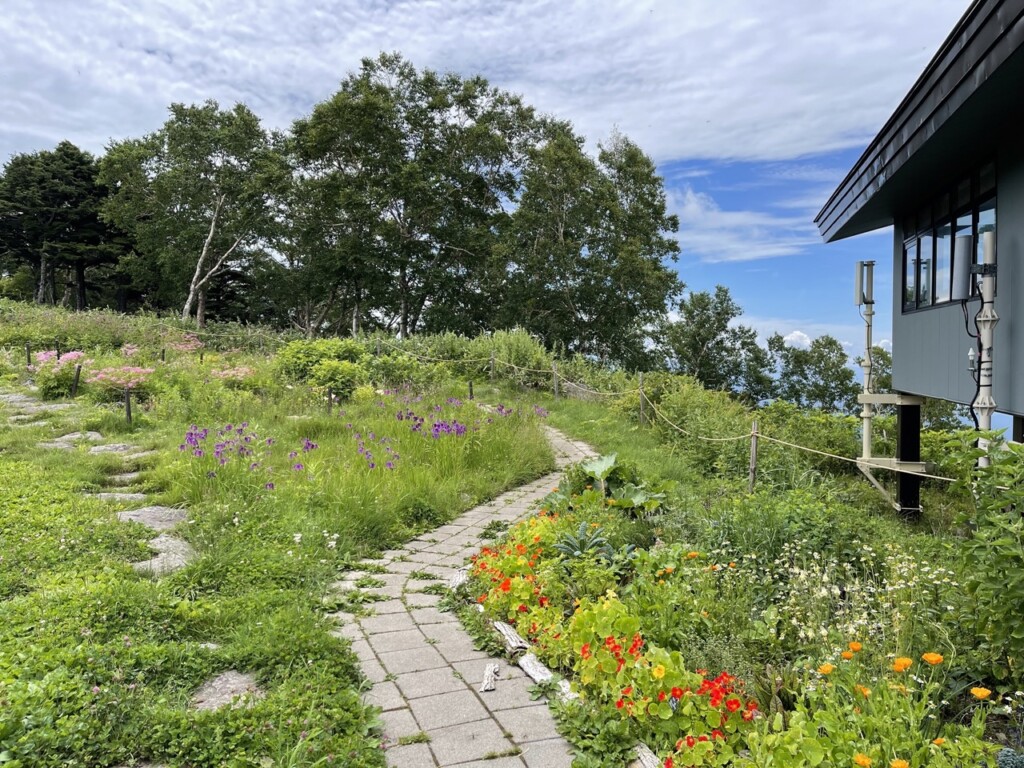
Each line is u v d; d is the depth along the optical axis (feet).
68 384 42.39
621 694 9.95
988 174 22.34
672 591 12.94
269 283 129.08
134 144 114.73
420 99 106.63
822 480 29.99
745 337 138.10
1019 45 13.87
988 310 20.48
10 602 12.88
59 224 142.00
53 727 8.75
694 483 29.04
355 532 19.43
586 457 33.91
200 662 11.14
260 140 111.24
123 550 16.81
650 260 98.63
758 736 8.25
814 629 11.76
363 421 33.71
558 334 98.32
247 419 34.91
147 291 152.35
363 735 9.58
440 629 13.85
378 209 102.37
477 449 28.94
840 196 32.58
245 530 18.15
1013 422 23.02
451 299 107.76
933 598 12.28
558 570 14.99
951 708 10.17
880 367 112.68
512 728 10.11
